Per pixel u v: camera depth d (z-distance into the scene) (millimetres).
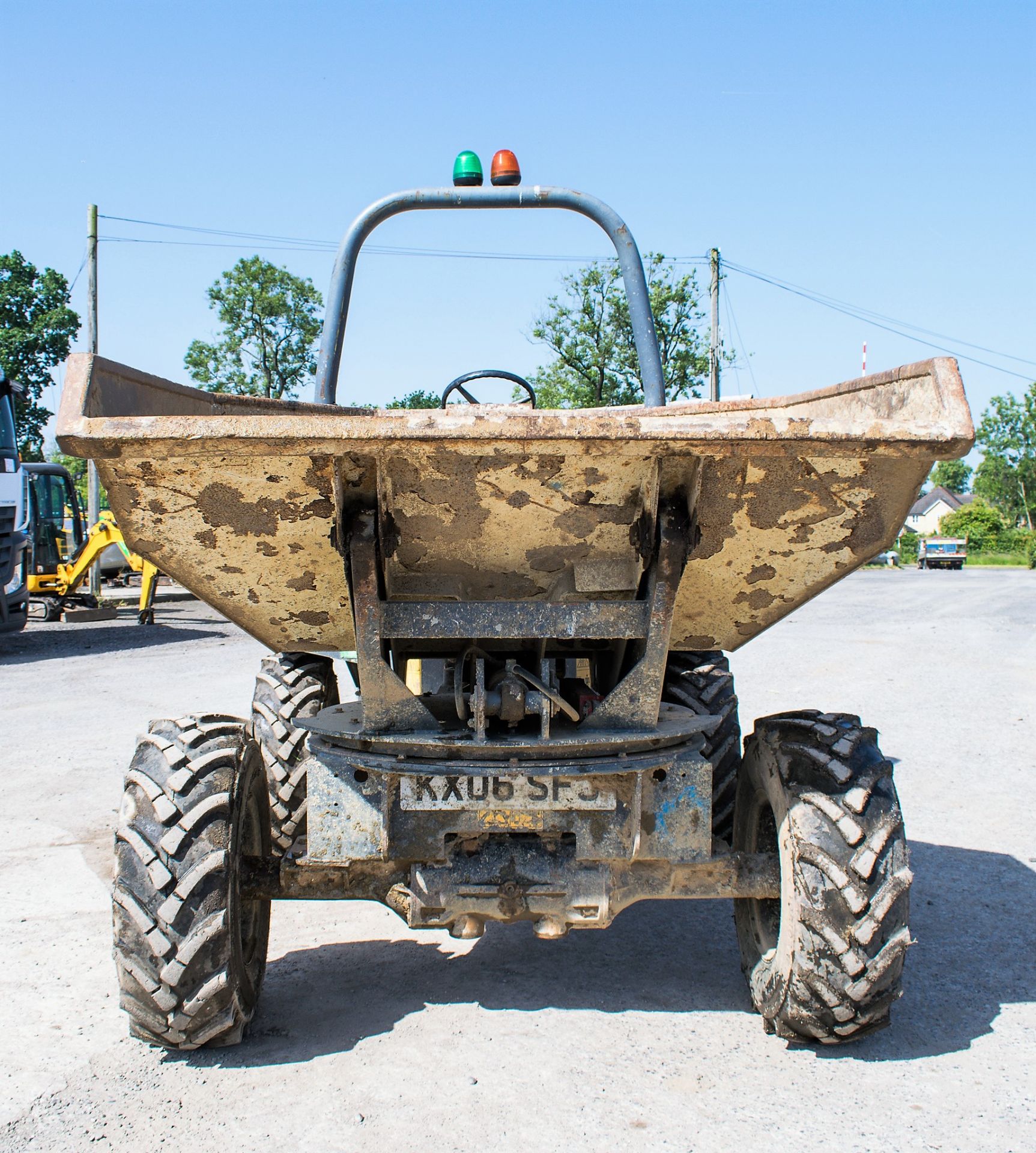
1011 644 12641
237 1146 2379
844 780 2684
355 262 4812
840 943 2570
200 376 62969
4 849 4809
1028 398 85562
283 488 2514
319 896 2832
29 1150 2377
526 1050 2824
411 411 4344
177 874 2611
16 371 44188
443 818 2740
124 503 2527
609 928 3848
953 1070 2699
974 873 4355
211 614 19703
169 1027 2650
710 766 2814
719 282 34125
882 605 19531
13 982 3379
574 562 2781
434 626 2680
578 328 39812
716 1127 2428
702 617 3031
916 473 2459
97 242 25016
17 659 12305
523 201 4797
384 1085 2637
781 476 2508
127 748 6977
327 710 3199
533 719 3004
